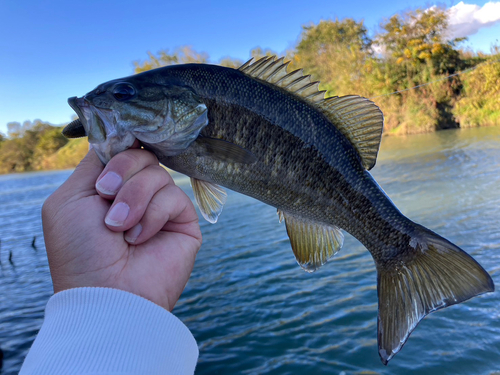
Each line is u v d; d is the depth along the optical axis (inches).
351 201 12.2
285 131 11.4
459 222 50.6
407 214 58.1
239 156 11.1
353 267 43.7
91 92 10.3
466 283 11.2
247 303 39.1
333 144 11.9
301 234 12.7
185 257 8.6
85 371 5.8
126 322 6.5
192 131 11.0
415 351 27.7
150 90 10.6
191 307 39.9
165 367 6.5
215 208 11.9
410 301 11.8
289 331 33.0
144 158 8.3
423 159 106.9
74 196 8.0
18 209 151.9
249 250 55.1
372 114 12.1
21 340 40.2
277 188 11.6
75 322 6.4
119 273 7.6
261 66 11.6
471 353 26.4
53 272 7.5
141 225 7.9
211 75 11.3
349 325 32.6
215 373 29.0
